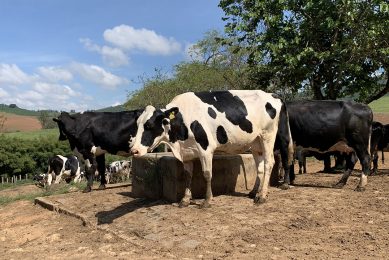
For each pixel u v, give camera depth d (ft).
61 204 32.40
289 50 41.86
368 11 39.01
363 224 22.31
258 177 29.17
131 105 98.32
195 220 24.17
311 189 31.04
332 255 18.34
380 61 43.09
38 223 29.12
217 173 30.32
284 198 28.22
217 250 19.75
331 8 40.40
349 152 31.65
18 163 115.85
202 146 26.18
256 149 29.12
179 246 20.67
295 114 31.48
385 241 19.75
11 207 35.96
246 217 24.21
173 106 26.78
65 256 21.06
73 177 65.62
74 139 36.63
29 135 169.07
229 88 83.51
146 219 25.55
